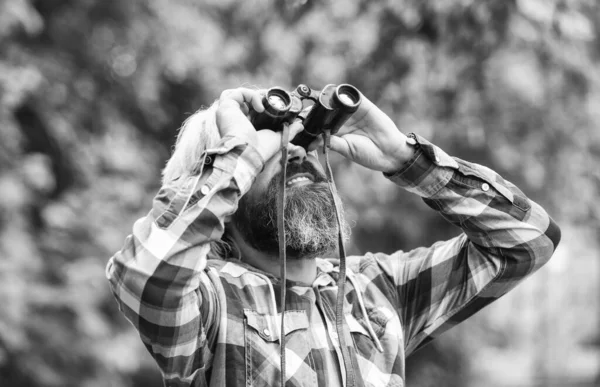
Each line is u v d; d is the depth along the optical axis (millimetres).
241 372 3508
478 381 11094
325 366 3598
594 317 16609
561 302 16469
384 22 7969
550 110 7992
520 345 16562
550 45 7363
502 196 4090
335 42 8406
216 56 11484
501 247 4066
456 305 4168
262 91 3660
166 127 12406
